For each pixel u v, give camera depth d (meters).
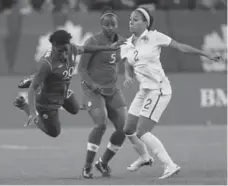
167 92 31.23
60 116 55.41
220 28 58.69
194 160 39.31
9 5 61.12
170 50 57.78
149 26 31.14
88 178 32.25
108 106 34.00
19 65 55.16
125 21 56.41
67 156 41.09
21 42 55.38
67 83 30.84
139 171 35.41
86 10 60.19
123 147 45.56
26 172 34.88
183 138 49.34
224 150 43.53
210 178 30.97
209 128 55.12
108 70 33.56
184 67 57.88
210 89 57.31
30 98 29.34
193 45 58.12
